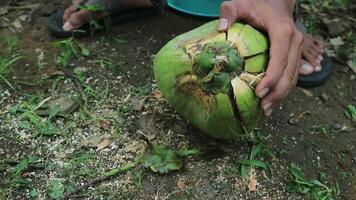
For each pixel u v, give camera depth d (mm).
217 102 969
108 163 1055
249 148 1094
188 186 1025
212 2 1255
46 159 1058
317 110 1191
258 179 1048
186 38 1013
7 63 1222
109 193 1011
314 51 1256
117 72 1223
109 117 1131
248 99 969
